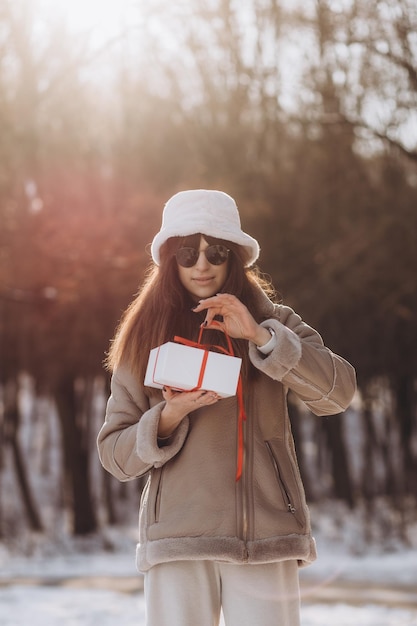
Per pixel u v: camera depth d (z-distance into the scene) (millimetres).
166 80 20688
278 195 20688
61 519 30625
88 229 18906
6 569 19531
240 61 19391
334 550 21703
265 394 3029
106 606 10438
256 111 20516
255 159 20938
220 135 20797
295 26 17938
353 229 19781
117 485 35531
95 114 20422
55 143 19328
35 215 18906
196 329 3111
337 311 21156
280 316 3207
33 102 18438
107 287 19297
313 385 2990
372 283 19844
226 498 2902
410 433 30578
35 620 9102
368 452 32438
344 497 30266
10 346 23312
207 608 2910
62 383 25641
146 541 2955
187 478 2930
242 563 2867
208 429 2963
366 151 20281
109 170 20219
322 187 20578
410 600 11484
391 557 20125
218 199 3154
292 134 20422
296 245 20406
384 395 29797
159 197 19719
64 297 18984
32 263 18781
